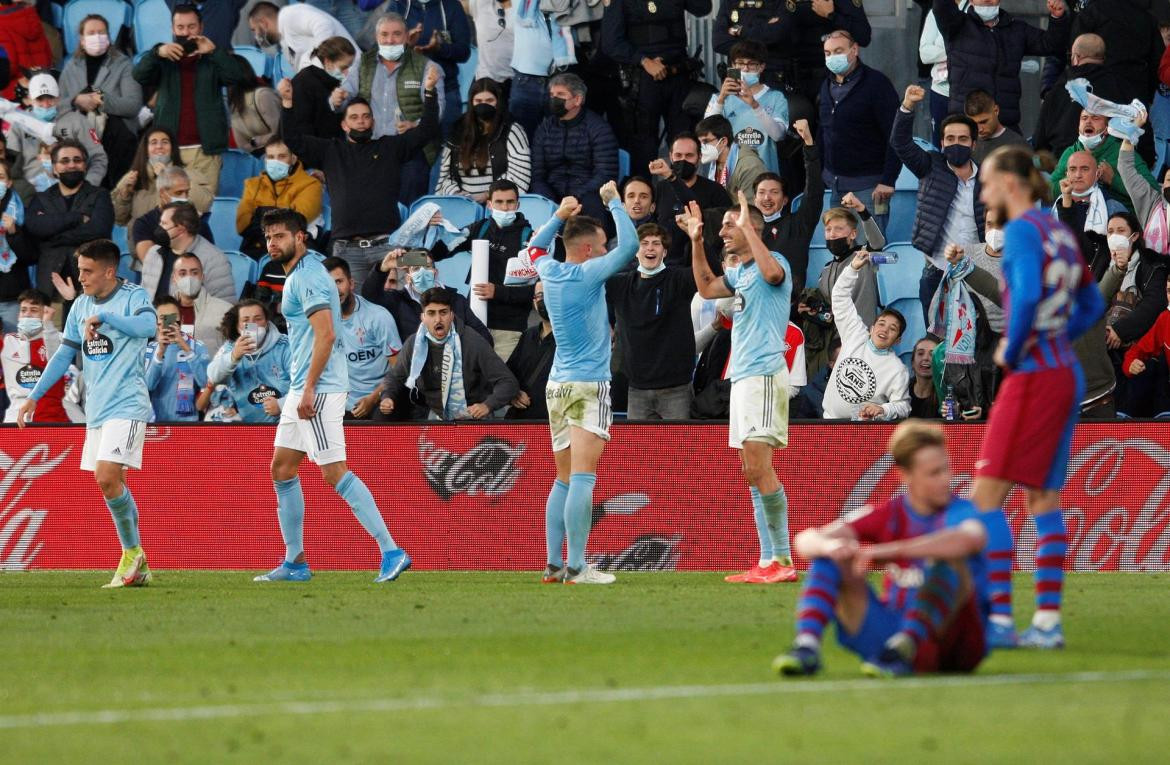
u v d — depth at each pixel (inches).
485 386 1769.2
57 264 2128.4
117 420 1445.6
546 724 666.2
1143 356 1818.4
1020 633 952.3
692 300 1831.9
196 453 1779.0
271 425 1761.8
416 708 713.0
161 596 1347.2
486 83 2134.6
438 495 1732.3
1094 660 852.6
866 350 1752.0
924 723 654.5
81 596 1353.3
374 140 2090.3
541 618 1110.4
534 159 2133.4
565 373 1437.0
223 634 1030.4
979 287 1672.0
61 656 923.4
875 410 1726.1
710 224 1887.3
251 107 2315.5
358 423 1748.3
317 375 1453.0
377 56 2233.0
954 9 2070.6
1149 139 2112.5
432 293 1740.9
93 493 1803.6
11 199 2113.7
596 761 588.4
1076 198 1881.2
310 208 2156.7
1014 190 922.7
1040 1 2445.9
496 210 1951.3
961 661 780.6
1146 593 1317.7
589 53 2297.0
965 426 1642.5
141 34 2522.1
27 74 2369.6
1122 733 631.2
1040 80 2372.0
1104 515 1630.2
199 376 1911.9
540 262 1434.5
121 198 2252.7
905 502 788.0
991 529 927.0
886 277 2044.8
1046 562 927.7
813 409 1862.7
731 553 1685.5
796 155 2128.4
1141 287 1824.6
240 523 1766.7
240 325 1852.9
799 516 1670.8
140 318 1440.7
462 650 925.2
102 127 2315.5
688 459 1689.2
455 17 2320.4
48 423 1815.9
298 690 776.3
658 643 949.2
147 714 709.9
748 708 696.4
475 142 2148.1
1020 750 599.2
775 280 1406.3
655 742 623.5
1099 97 2007.9
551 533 1487.5
